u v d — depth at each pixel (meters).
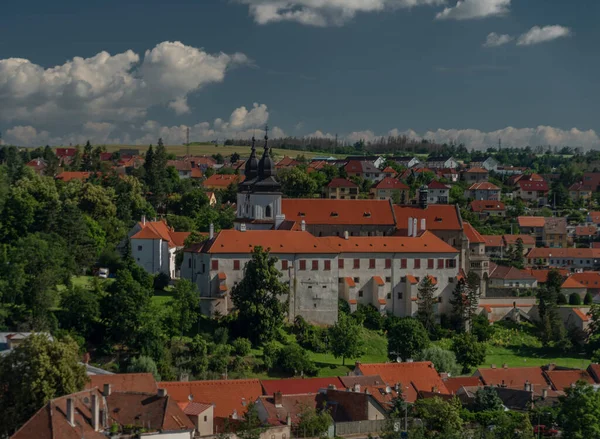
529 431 156.38
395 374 194.88
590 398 163.50
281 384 177.38
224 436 143.88
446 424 152.00
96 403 133.75
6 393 145.38
